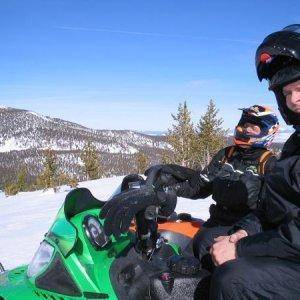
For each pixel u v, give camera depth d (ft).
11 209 61.11
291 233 6.98
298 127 7.47
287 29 7.54
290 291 7.04
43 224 39.22
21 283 9.59
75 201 9.18
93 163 185.37
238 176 12.67
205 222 13.41
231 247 7.67
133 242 10.30
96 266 9.11
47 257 9.34
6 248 27.53
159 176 9.21
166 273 9.13
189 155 154.10
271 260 7.25
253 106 13.10
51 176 144.05
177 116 156.35
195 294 8.90
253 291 7.11
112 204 8.27
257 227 8.66
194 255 12.15
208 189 13.48
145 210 9.17
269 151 12.79
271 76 7.74
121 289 9.14
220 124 160.76
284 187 7.28
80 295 8.78
